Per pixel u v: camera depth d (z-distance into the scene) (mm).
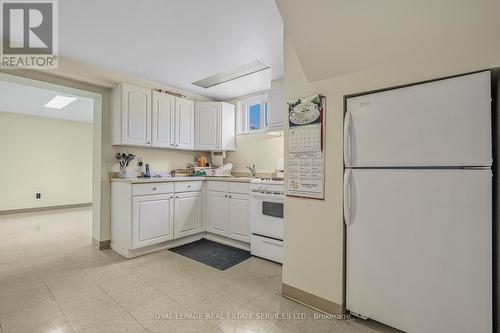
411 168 1348
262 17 1842
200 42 2219
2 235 3449
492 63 1139
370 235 1479
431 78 1280
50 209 5418
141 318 1570
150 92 3092
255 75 3004
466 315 1201
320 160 1659
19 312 1620
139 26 1964
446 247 1248
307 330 1467
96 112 3010
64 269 2309
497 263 1186
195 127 3643
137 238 2613
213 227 3217
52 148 5461
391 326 1413
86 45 2273
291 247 1816
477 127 1167
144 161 3303
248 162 3750
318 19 1410
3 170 4867
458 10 1132
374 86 1450
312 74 1664
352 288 1556
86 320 1543
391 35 1318
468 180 1193
